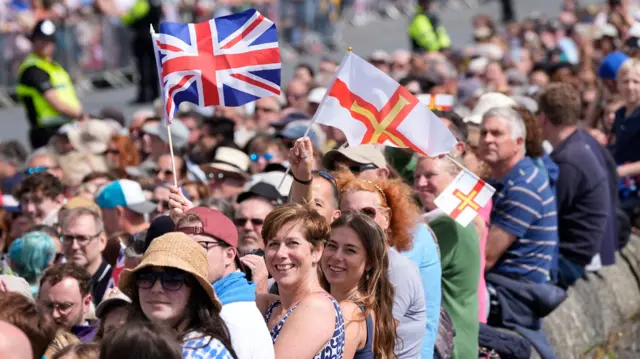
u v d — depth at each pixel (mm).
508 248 29922
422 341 22875
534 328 29484
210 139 41688
